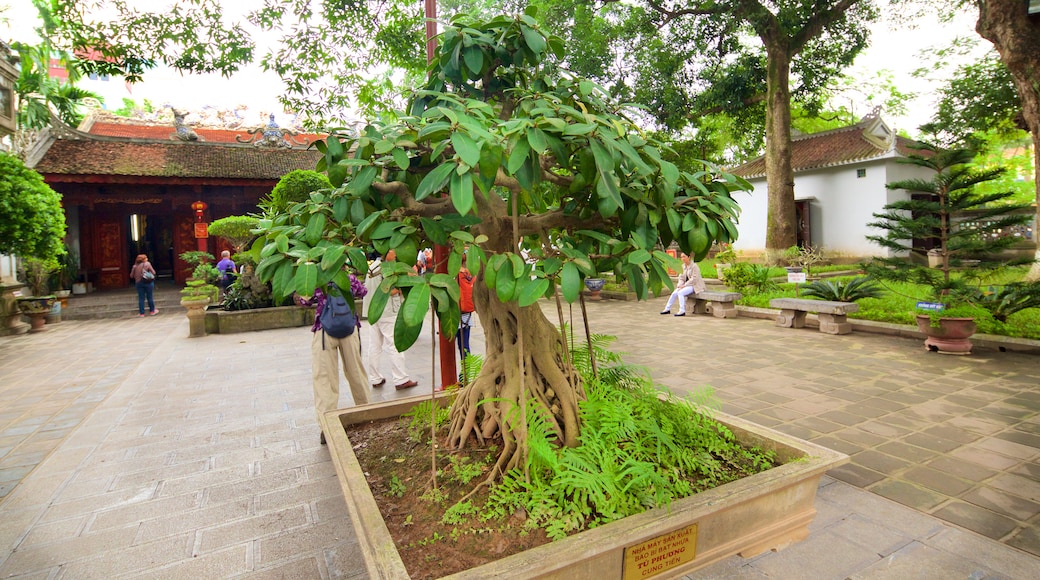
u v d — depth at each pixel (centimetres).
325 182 1291
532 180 193
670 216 217
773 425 448
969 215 901
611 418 243
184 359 799
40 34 660
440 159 236
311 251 196
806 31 1599
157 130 2261
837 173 1830
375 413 333
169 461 396
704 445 270
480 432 276
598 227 255
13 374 723
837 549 270
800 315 920
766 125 1725
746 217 2138
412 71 657
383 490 245
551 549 170
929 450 389
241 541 287
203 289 1048
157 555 275
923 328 718
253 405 541
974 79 1370
